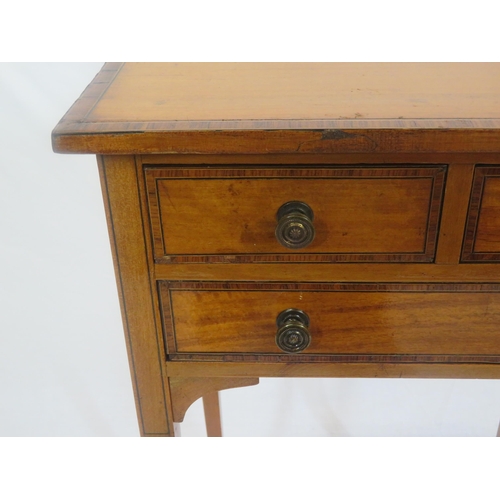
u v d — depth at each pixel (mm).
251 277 718
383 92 729
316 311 737
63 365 1432
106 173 668
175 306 741
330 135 616
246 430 1509
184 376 789
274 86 763
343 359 766
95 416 1484
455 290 717
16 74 1146
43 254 1302
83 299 1354
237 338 757
